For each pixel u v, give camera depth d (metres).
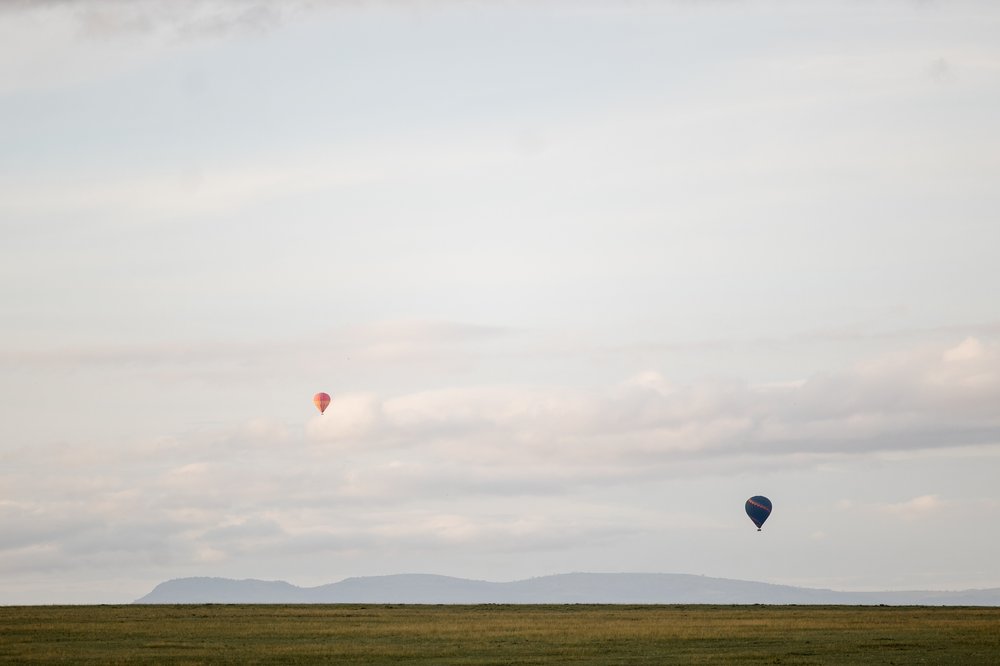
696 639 75.94
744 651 68.38
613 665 62.03
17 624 87.19
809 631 80.94
